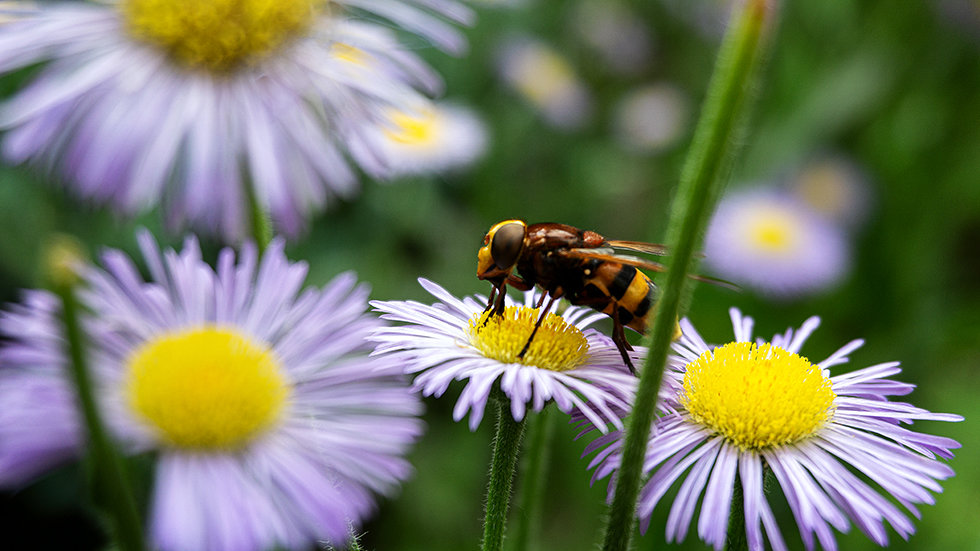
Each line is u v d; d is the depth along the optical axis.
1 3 0.20
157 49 0.20
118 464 0.18
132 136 0.20
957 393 0.40
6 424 0.19
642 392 0.20
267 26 0.20
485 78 0.55
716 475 0.21
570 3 0.65
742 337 0.24
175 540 0.19
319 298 0.21
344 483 0.20
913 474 0.22
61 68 0.20
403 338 0.22
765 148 0.52
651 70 0.68
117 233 0.33
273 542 0.19
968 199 0.51
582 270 0.23
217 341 0.20
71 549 0.30
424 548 0.34
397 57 0.21
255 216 0.20
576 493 0.35
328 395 0.20
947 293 0.49
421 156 0.43
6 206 0.32
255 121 0.20
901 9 0.52
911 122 0.52
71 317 0.18
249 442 0.20
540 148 0.57
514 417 0.22
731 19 0.19
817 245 0.47
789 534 0.31
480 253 0.23
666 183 0.56
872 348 0.46
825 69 0.53
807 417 0.22
